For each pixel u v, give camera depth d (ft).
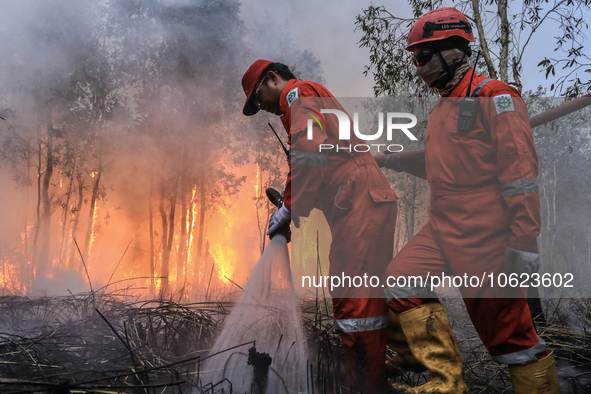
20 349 6.32
